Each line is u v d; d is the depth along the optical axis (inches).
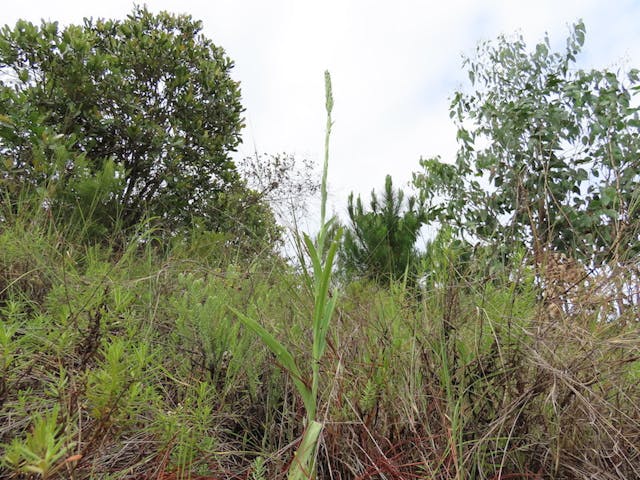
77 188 136.1
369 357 61.7
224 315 72.7
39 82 181.9
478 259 75.4
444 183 204.1
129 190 185.2
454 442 48.9
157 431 47.9
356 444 53.7
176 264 90.7
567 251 141.8
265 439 59.0
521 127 184.1
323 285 43.2
